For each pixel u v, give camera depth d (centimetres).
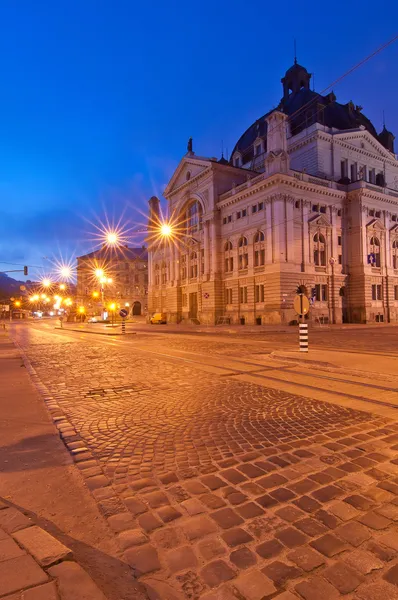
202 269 4844
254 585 234
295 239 3847
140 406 682
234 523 303
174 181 5438
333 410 635
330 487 361
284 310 3644
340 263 4272
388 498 339
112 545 277
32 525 288
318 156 4362
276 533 288
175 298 5312
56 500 344
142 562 257
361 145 4797
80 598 209
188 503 334
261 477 385
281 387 827
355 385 831
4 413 648
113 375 1023
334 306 4106
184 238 5194
